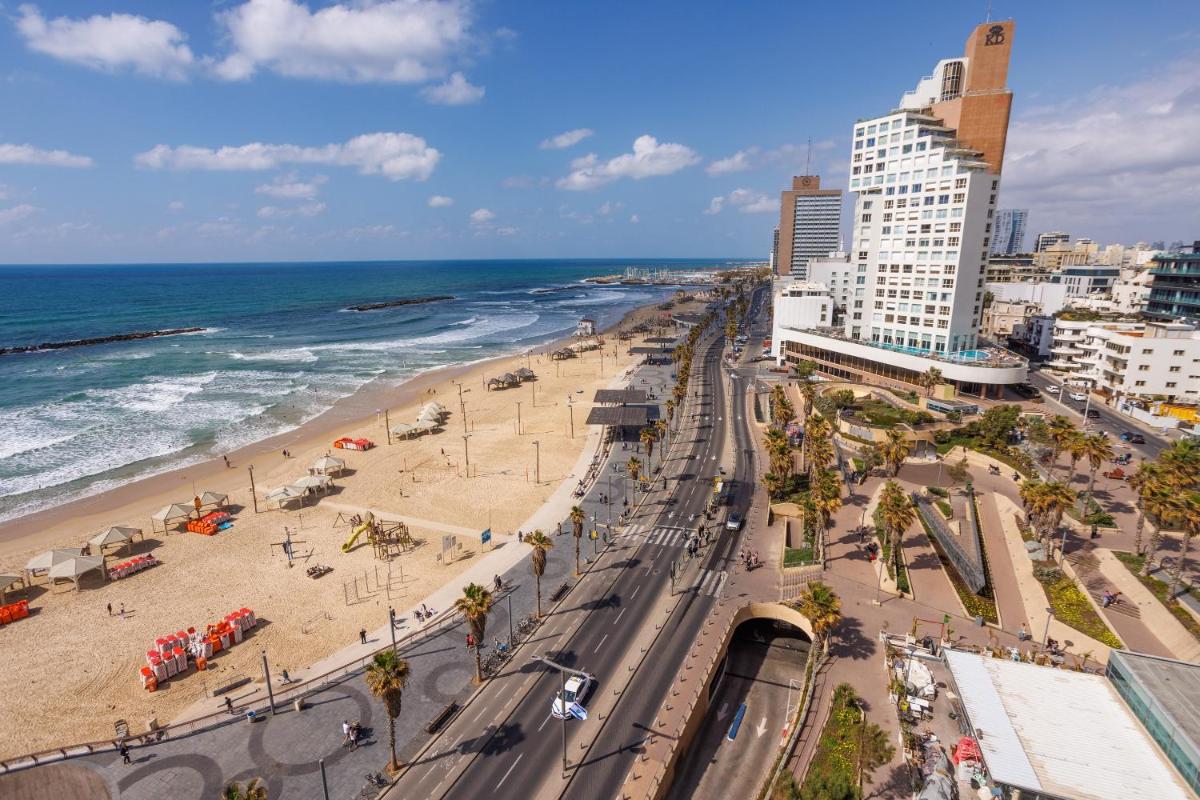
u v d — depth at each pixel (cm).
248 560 7694
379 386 16975
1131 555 6612
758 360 19500
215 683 5500
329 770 4550
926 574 6800
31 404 14525
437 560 7625
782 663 6159
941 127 13450
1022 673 4822
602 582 7019
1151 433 10825
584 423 13362
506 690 5369
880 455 8938
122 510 9138
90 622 6425
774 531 8094
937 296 13175
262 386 16738
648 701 5203
